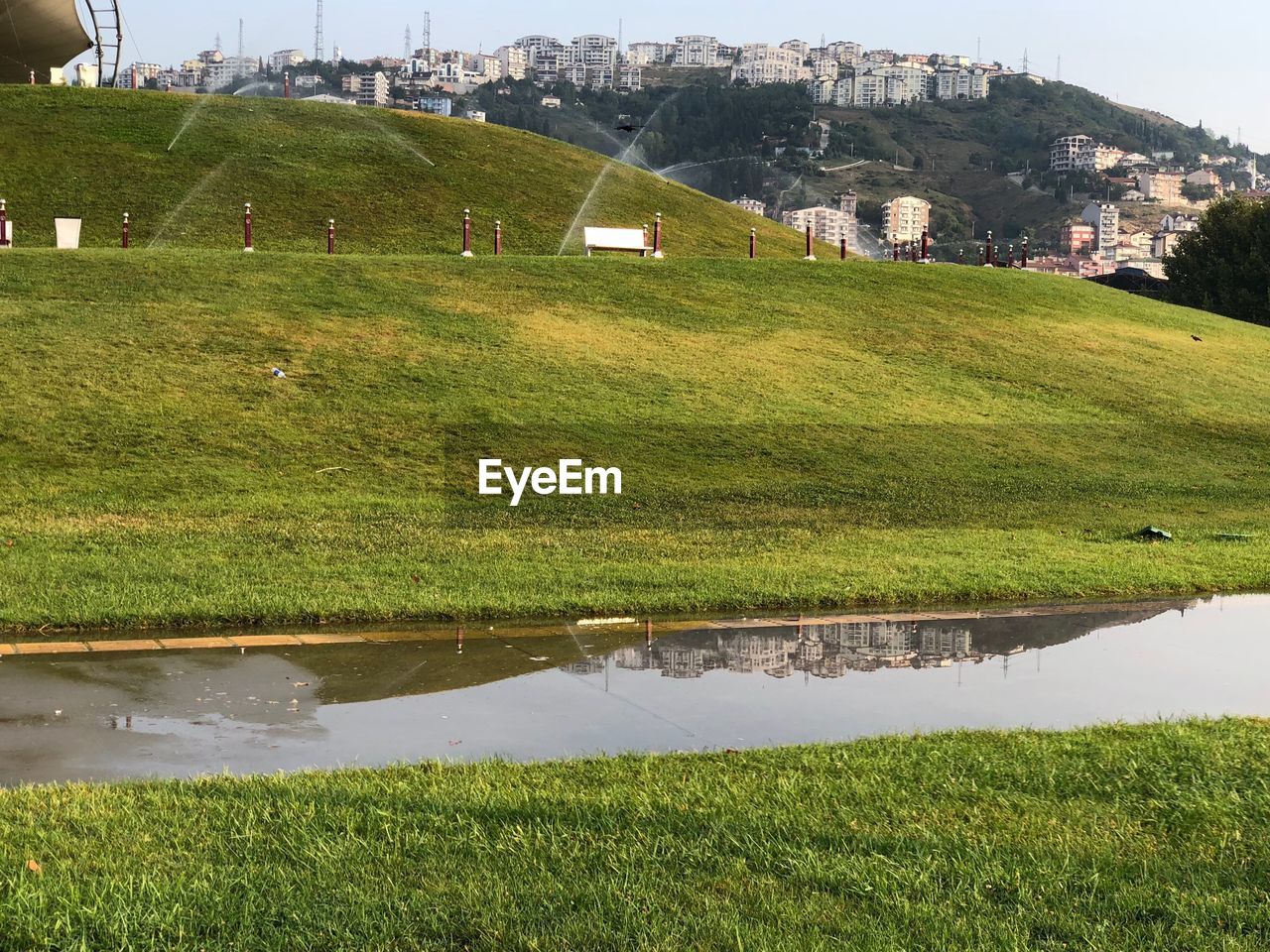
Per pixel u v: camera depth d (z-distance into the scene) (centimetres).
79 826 558
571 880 516
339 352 2053
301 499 1523
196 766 664
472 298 2441
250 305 2220
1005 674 904
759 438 1922
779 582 1174
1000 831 585
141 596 1027
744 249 3950
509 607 1047
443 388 1969
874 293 2852
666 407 2009
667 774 648
